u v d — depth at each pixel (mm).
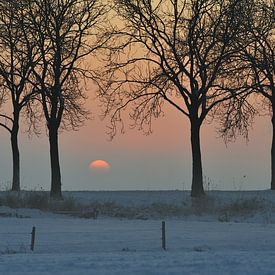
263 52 103188
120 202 94375
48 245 54094
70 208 89812
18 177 115250
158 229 67812
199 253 45656
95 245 54344
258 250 50594
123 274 34312
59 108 103000
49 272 35062
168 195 101562
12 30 104812
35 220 79375
